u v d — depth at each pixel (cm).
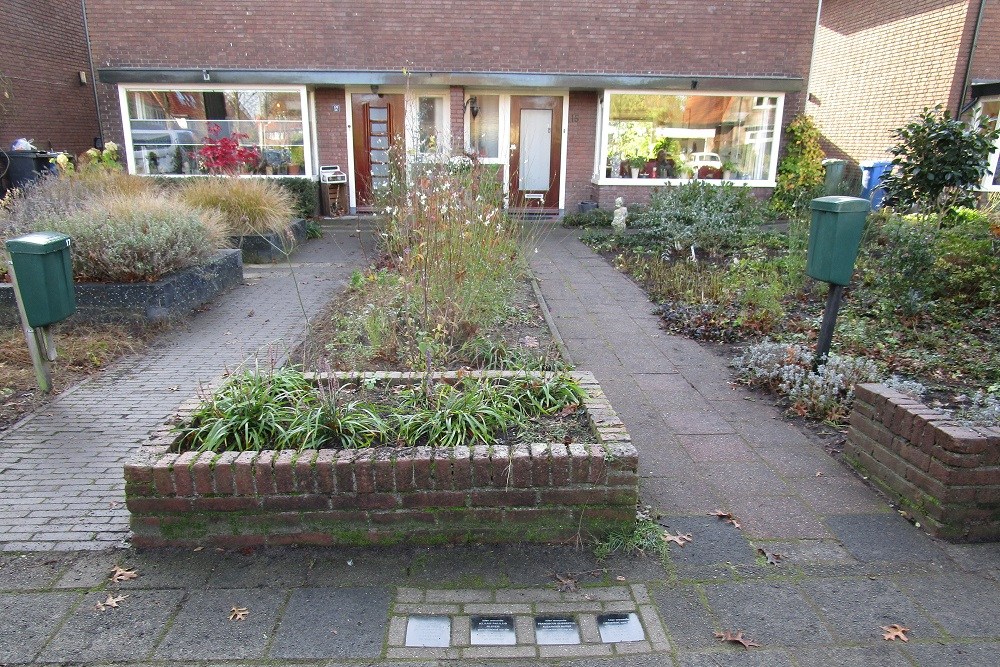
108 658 225
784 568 274
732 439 398
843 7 1608
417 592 258
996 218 916
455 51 1320
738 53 1348
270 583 262
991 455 285
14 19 1312
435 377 365
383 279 658
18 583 261
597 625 242
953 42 1273
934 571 273
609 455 279
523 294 749
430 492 277
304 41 1298
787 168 1402
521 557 279
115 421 416
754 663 225
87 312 603
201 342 583
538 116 1429
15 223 683
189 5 1271
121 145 1338
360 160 1409
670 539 292
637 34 1330
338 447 298
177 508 276
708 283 757
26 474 348
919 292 631
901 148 909
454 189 592
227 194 977
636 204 1342
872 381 456
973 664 225
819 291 730
